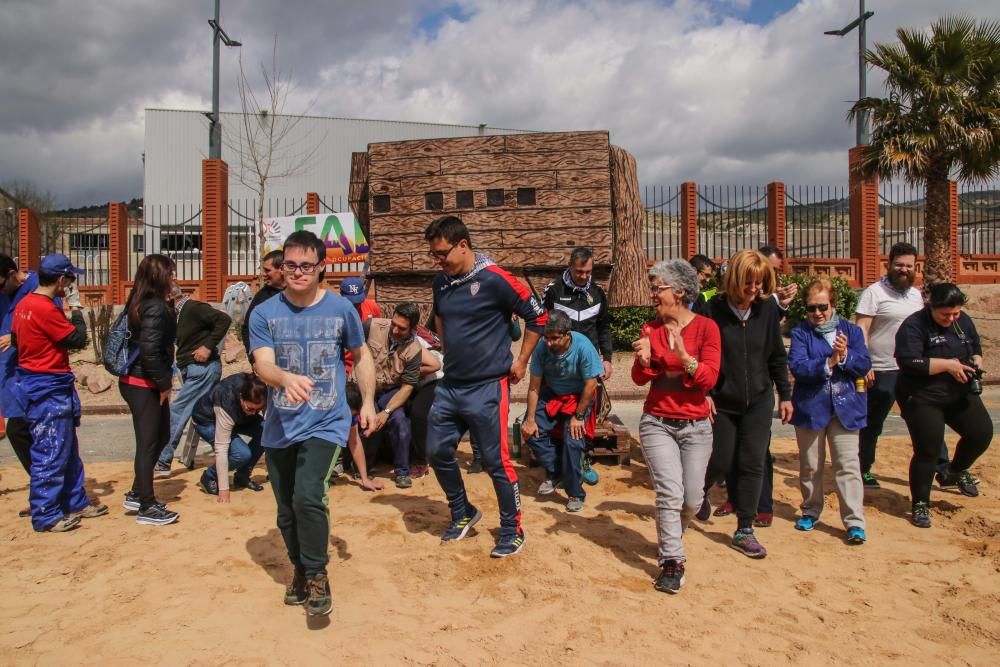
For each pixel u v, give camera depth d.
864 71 20.97
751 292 4.53
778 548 4.86
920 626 3.75
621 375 13.19
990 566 4.51
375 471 6.97
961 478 6.04
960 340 5.36
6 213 29.31
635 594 4.11
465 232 4.59
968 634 3.65
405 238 9.00
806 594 4.14
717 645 3.54
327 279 16.98
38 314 5.07
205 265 17.20
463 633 3.63
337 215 16.81
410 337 6.27
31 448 5.21
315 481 3.70
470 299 4.58
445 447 4.78
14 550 4.77
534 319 4.72
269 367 3.65
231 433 5.93
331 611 3.88
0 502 5.98
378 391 6.32
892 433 8.78
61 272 5.15
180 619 3.78
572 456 5.58
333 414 3.84
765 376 4.70
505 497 4.65
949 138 14.74
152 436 5.31
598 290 6.54
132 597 4.04
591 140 8.89
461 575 4.35
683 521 4.53
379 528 5.17
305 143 33.97
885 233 20.28
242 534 5.09
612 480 6.56
